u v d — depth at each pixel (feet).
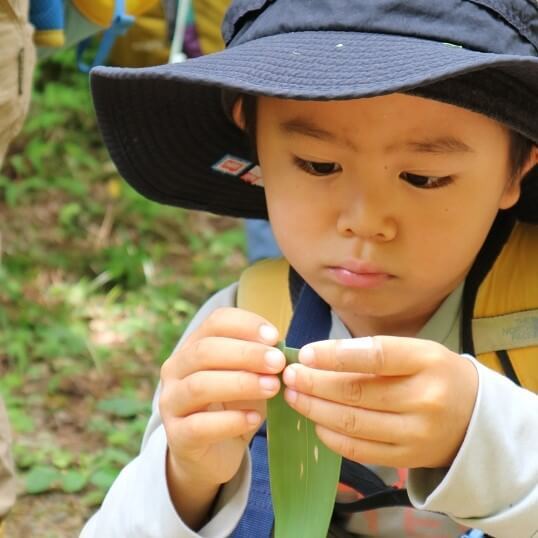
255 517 2.54
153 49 6.06
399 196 2.35
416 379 2.17
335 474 2.27
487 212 2.43
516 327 2.58
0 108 3.59
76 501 4.39
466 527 2.53
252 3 2.58
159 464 2.44
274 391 2.21
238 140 2.79
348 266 2.40
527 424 2.24
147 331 6.05
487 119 2.38
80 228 7.20
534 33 2.42
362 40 2.38
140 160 2.78
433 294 2.50
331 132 2.35
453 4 2.39
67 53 8.91
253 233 5.18
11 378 5.36
